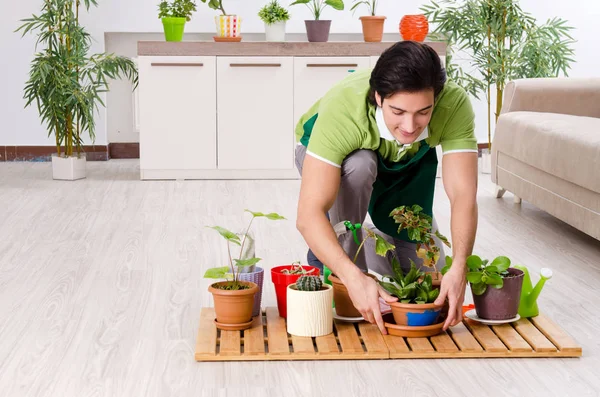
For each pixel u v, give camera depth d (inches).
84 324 86.6
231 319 80.4
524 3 222.2
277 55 186.5
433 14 215.2
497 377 71.3
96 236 129.6
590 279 106.5
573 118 143.7
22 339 81.8
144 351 78.3
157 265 111.9
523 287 83.9
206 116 187.9
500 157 159.3
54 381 71.1
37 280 104.0
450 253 121.4
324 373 72.2
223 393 68.2
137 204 157.8
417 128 70.8
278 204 158.1
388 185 90.7
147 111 187.2
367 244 97.4
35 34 215.3
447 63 201.9
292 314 79.2
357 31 216.1
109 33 219.8
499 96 201.3
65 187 177.9
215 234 131.3
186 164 189.2
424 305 77.2
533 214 150.7
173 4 190.5
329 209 85.9
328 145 77.8
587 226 119.1
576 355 76.1
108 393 68.5
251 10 213.6
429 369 73.0
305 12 214.7
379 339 78.0
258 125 188.9
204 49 185.8
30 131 220.4
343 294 82.0
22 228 135.3
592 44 225.6
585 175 116.8
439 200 165.6
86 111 186.4
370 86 74.6
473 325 82.0
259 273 85.4
